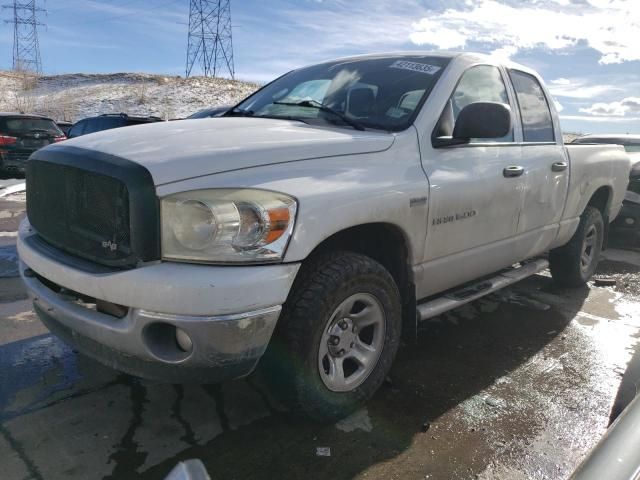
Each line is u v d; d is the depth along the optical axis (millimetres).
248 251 2186
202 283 2090
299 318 2416
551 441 2699
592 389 3248
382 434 2699
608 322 4387
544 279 5562
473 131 3006
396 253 2996
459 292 3572
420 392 3137
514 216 3713
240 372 2287
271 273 2205
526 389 3223
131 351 2248
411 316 3102
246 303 2145
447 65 3447
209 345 2139
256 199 2238
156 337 2211
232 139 2566
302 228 2309
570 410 2998
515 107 3893
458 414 2914
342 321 2662
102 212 2307
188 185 2205
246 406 2906
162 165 2227
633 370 2268
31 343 3572
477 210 3316
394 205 2727
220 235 2152
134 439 2584
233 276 2135
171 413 2816
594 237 5195
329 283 2473
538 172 3881
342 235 2783
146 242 2160
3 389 2988
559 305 4766
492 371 3445
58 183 2537
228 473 2373
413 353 3680
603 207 5344
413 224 2877
